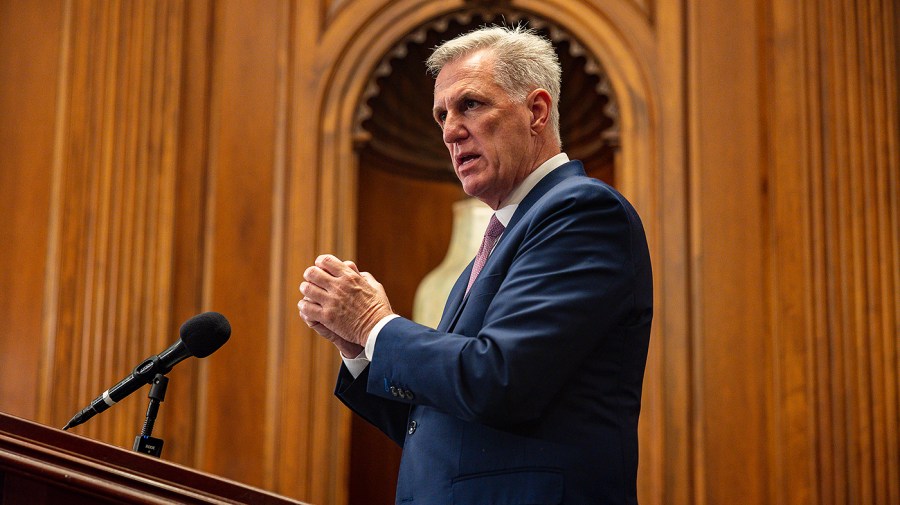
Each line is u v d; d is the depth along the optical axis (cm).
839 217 575
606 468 252
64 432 206
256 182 617
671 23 611
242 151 621
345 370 300
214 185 618
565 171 295
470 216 640
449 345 250
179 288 607
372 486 637
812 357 563
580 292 252
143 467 208
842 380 559
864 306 565
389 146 665
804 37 594
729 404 567
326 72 627
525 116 298
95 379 592
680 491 563
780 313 570
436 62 311
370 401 304
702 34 605
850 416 554
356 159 624
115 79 624
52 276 604
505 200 302
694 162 593
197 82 629
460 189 694
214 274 607
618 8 617
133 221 609
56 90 625
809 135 584
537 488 244
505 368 240
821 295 568
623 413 262
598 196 266
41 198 614
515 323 248
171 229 609
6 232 610
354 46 630
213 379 596
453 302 299
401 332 260
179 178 618
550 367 244
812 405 558
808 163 582
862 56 588
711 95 599
